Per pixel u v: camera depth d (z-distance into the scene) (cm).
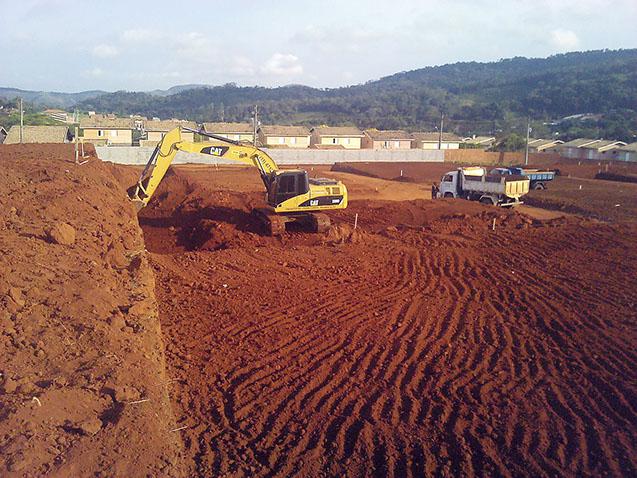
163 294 1419
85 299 1008
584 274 1641
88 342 860
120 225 1838
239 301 1388
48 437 600
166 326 1209
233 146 2286
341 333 1196
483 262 1805
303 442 786
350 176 5356
